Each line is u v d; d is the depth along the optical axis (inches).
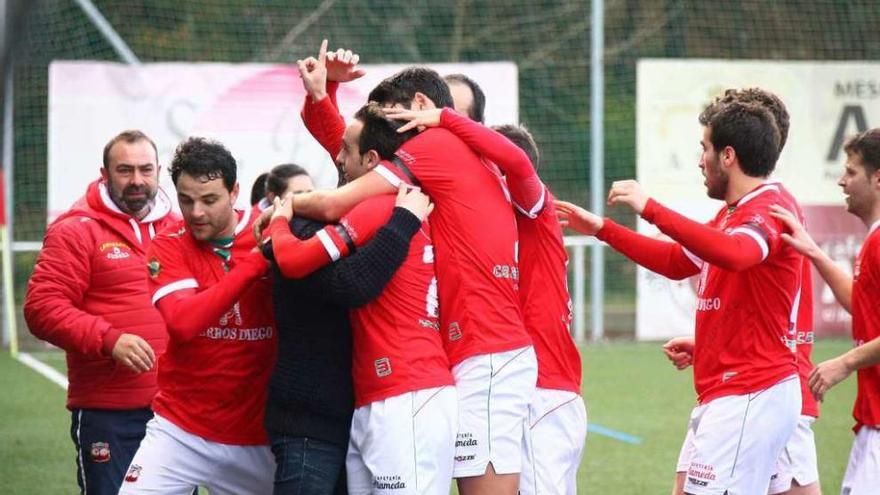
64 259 584.1
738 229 511.8
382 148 501.4
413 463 471.2
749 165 534.3
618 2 2203.5
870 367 529.3
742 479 525.3
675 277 566.9
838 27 1923.0
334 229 467.8
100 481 592.7
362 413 483.2
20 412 1090.7
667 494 821.2
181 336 494.0
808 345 603.2
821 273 564.1
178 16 2101.4
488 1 2253.9
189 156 503.5
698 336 548.4
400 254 471.8
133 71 1450.5
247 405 522.6
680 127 1499.8
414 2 2213.3
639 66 1492.4
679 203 1504.7
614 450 962.7
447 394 481.4
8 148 1457.9
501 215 504.7
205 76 1464.1
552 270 538.6
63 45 1852.9
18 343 1533.0
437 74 542.9
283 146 1478.8
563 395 536.7
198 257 518.6
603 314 1787.6
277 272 484.4
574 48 2207.2
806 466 599.2
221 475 531.2
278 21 2137.1
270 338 520.1
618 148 2107.5
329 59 595.8
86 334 563.5
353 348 489.1
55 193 1440.7
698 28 2105.1
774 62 1514.5
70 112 1439.5
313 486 478.9
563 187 2075.5
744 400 524.7
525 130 583.5
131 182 593.3
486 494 492.7
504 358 494.0
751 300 525.3
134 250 606.5
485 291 494.9
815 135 1529.3
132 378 592.7
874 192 545.3
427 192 499.8
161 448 522.6
